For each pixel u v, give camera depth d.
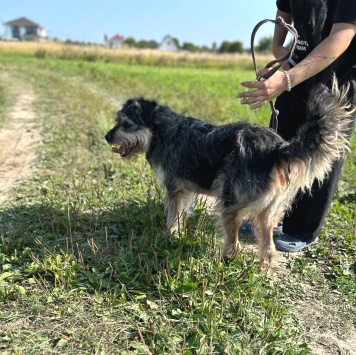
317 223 1.76
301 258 1.72
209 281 1.46
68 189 2.28
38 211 1.95
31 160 2.89
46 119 4.28
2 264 1.53
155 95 5.71
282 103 1.78
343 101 1.43
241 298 1.37
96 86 6.99
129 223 1.85
